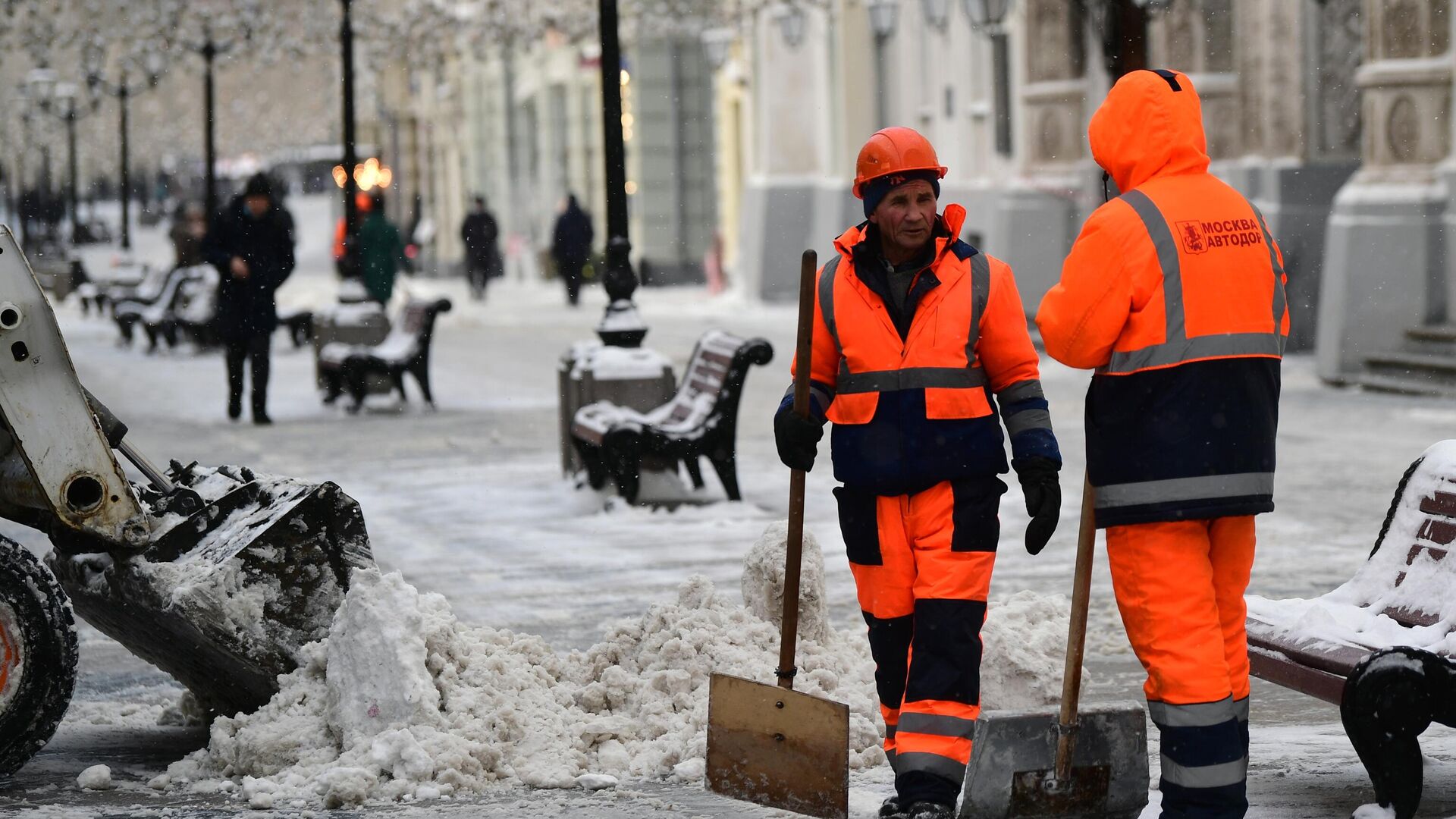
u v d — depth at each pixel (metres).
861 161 10.55
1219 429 9.89
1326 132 48.59
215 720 13.43
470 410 40.25
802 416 10.45
